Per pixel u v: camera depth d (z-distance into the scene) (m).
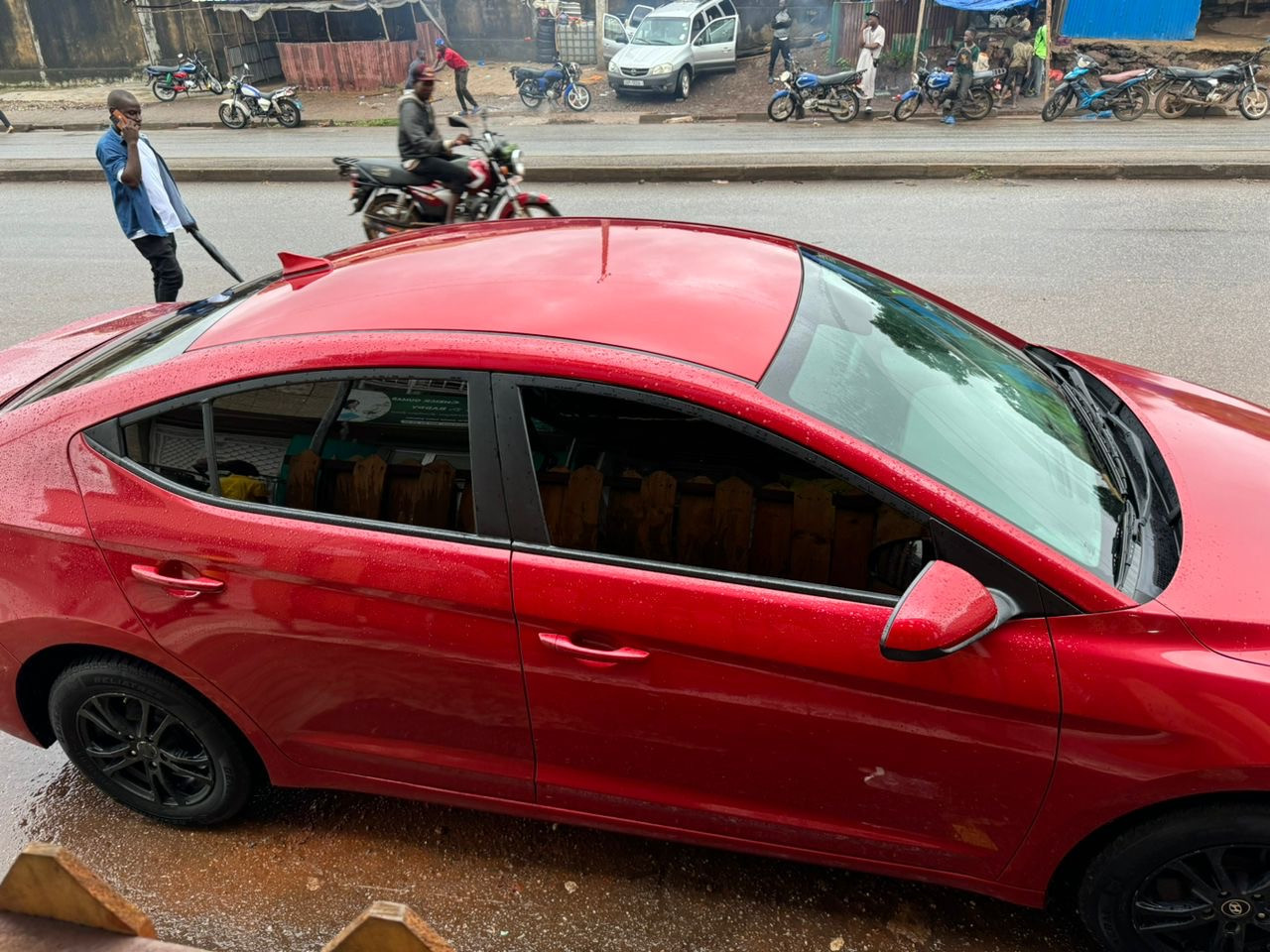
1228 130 15.15
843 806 2.25
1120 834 2.10
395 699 2.39
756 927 2.47
